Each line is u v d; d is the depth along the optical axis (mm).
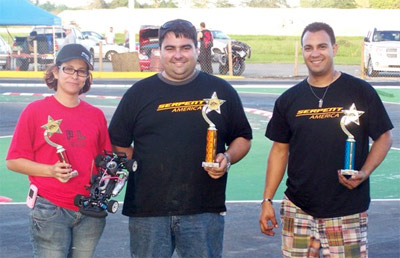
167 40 4309
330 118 4375
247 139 4598
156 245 4418
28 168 4203
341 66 32656
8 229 7152
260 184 9281
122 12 52281
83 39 33688
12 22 25969
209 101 4312
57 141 4246
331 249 4449
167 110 4348
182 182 4344
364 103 4391
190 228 4391
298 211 4547
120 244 6664
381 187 9117
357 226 4441
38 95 18562
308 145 4418
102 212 4176
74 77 4281
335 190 4398
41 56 25969
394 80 23719
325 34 4398
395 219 7547
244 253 6457
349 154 4301
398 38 24719
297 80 24016
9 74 24578
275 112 4641
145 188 4383
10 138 12547
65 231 4277
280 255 6414
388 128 4430
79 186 4281
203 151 4344
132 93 4445
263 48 43781
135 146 4469
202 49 22656
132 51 26891
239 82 22906
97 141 4402
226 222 7410
